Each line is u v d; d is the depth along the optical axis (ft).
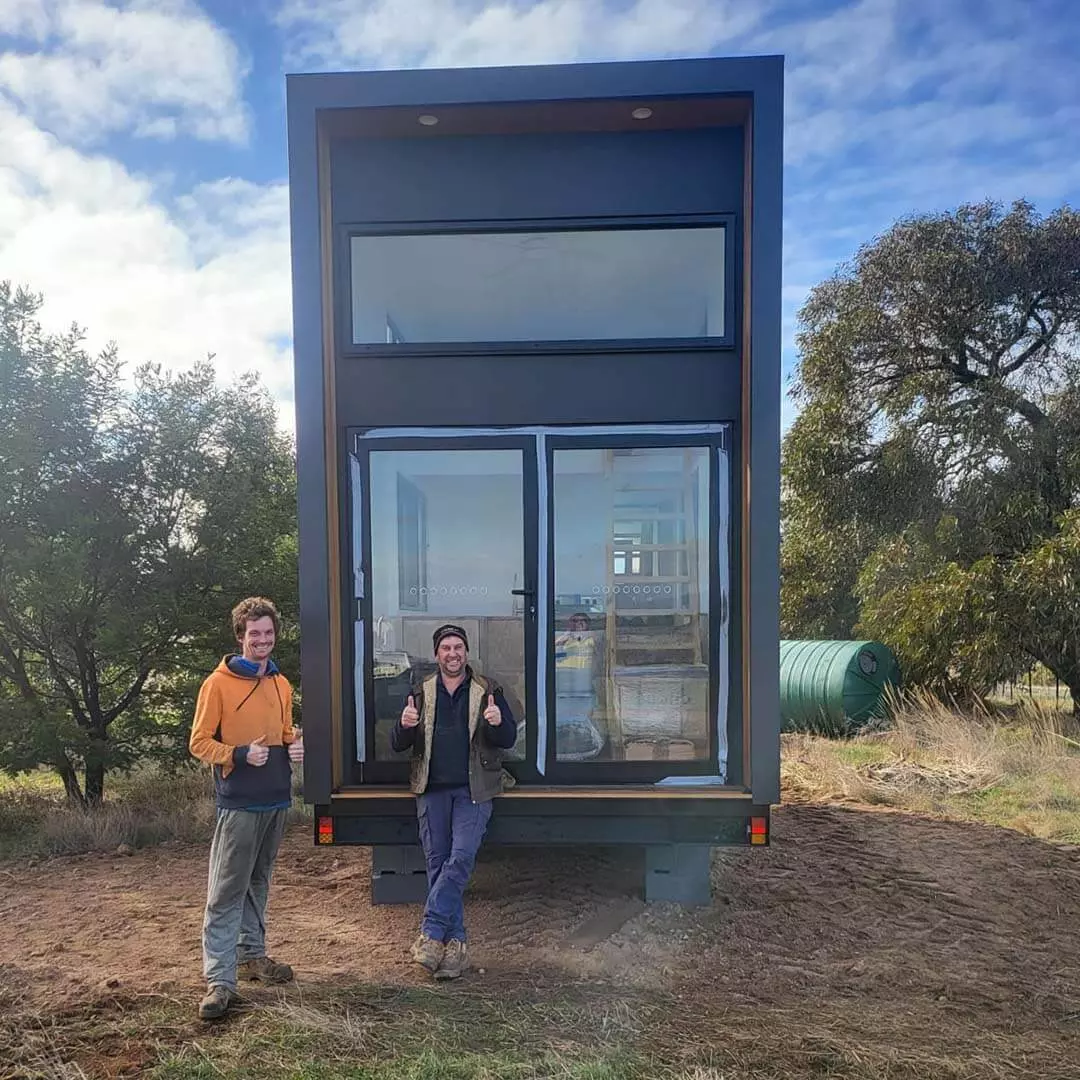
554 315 15.26
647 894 15.48
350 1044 10.43
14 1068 9.91
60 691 25.43
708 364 14.53
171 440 25.23
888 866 18.13
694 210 14.55
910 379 43.57
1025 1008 12.06
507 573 14.79
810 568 47.57
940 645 37.37
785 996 12.23
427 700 13.15
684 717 14.55
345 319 14.78
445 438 14.70
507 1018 11.21
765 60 13.53
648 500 14.65
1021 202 43.78
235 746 11.43
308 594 14.07
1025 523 39.52
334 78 13.89
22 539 23.04
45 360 23.90
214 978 11.13
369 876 17.66
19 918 15.49
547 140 14.69
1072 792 24.44
